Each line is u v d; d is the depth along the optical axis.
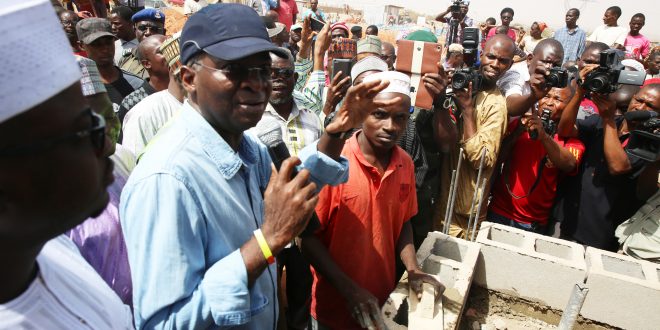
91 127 0.74
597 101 2.90
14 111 0.61
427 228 3.30
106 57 3.77
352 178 2.11
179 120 1.35
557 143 3.11
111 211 1.52
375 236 2.19
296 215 1.20
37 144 0.64
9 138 0.62
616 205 3.14
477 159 3.08
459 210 3.29
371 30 7.91
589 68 2.94
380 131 2.05
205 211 1.25
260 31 1.31
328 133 1.69
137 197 1.19
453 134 3.07
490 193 3.70
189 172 1.23
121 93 3.90
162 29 4.83
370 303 1.94
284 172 1.23
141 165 1.26
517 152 3.43
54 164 0.67
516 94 3.30
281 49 1.32
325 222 2.18
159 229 1.17
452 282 2.21
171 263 1.16
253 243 1.22
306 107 3.38
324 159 1.71
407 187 2.34
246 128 1.34
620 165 2.88
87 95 1.50
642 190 2.95
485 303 2.53
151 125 2.47
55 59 0.66
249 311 1.23
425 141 3.23
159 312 1.18
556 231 3.54
